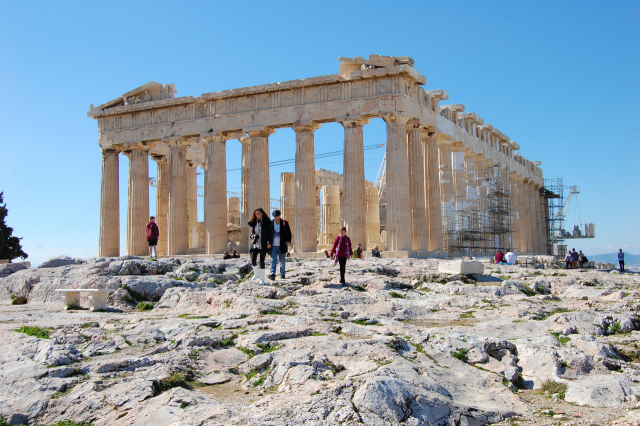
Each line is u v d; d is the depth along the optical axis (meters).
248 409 10.73
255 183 51.19
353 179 46.91
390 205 45.47
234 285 25.56
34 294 27.53
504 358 14.10
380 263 35.19
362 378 11.26
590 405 11.89
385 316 19.91
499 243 63.50
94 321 18.33
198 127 53.94
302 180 49.00
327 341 14.08
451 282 26.62
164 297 22.86
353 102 47.25
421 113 48.44
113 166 58.91
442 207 52.84
